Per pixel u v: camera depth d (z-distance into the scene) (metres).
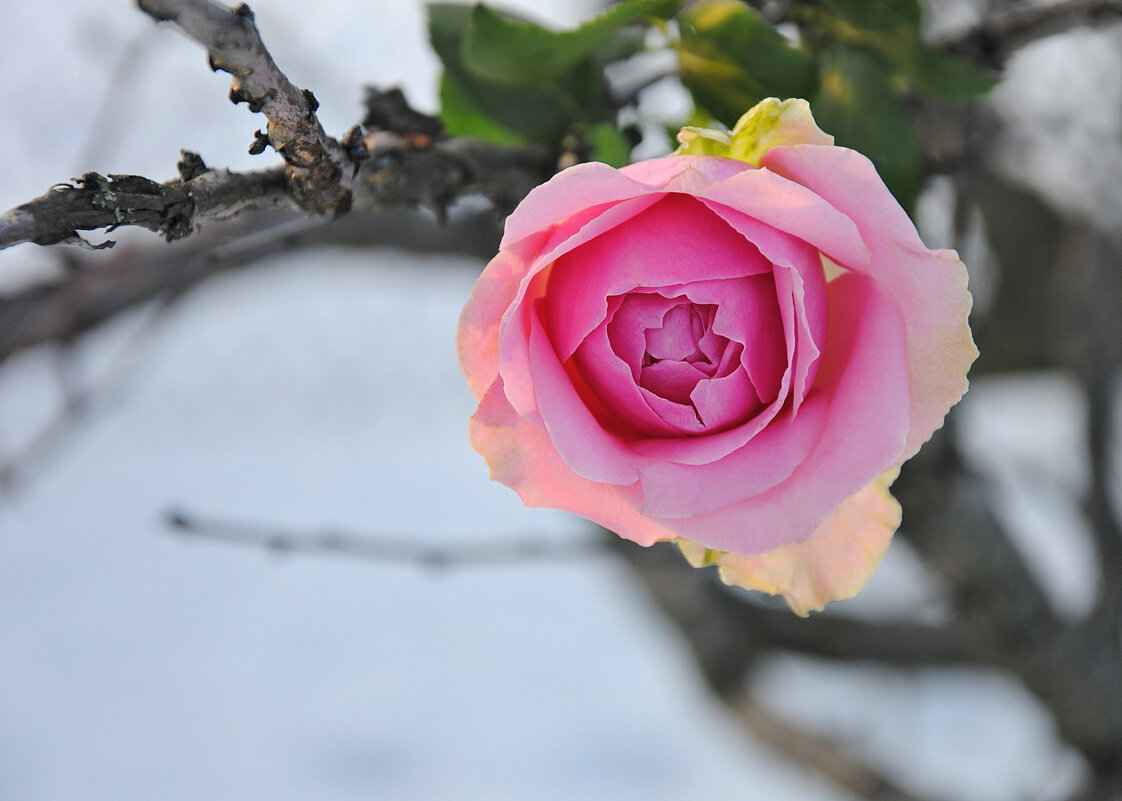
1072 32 0.46
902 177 0.46
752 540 0.40
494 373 0.40
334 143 0.41
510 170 0.46
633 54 0.48
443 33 0.46
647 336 0.41
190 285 0.61
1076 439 0.76
